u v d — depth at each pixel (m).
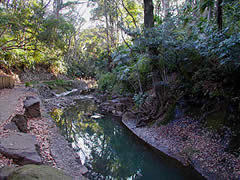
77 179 2.97
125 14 10.85
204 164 3.42
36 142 3.31
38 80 15.75
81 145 4.96
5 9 7.84
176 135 4.62
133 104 7.84
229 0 3.72
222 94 3.87
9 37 10.16
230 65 3.31
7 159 2.48
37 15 8.67
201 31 4.41
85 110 9.63
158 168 3.91
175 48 4.52
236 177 2.84
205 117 4.41
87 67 25.88
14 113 4.84
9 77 9.90
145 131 5.57
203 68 4.22
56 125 6.29
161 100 5.74
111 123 7.36
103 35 15.61
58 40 10.81
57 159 3.39
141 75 7.52
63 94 14.71
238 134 3.38
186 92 5.13
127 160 4.36
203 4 4.81
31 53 12.34
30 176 1.83
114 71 10.82
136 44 5.85
